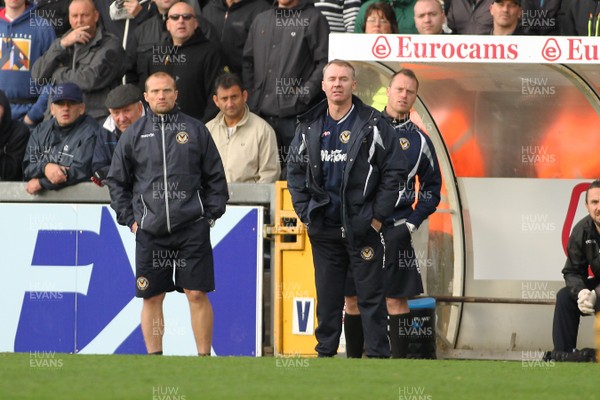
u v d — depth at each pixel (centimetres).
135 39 3638
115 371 2094
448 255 3272
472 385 1952
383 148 2552
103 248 3231
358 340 2797
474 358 3238
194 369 2133
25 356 2423
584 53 2908
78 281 3238
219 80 3312
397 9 3625
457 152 3281
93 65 3544
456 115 3275
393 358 2636
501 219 3256
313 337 3138
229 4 3684
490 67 3102
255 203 3198
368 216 2558
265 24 3494
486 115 3281
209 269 2702
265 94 3484
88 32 3566
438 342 3256
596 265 2870
